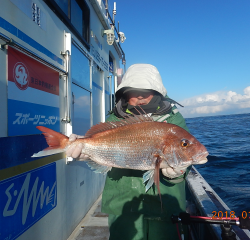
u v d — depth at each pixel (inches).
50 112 99.8
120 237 79.6
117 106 89.2
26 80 80.2
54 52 105.7
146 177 71.9
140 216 78.7
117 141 75.5
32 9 85.5
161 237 76.2
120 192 81.3
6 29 68.7
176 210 76.9
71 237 119.6
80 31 151.9
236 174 297.9
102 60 206.7
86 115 156.6
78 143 76.4
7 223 67.6
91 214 149.1
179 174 71.3
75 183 130.6
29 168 81.0
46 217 93.7
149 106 80.7
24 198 77.5
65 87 116.7
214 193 115.6
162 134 72.3
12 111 71.6
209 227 88.6
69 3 128.2
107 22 211.6
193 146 70.7
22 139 77.1
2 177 65.8
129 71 85.3
